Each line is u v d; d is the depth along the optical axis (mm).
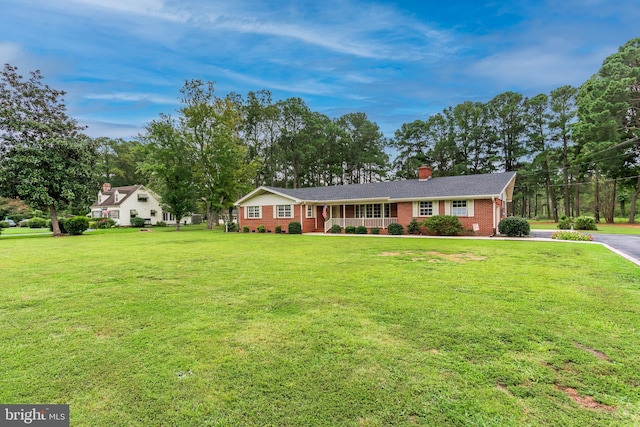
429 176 22547
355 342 3484
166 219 45344
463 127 40438
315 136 42844
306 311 4586
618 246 11781
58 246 14938
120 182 53875
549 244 12727
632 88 24750
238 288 6016
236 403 2447
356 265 8305
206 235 21969
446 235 18188
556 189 38938
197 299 5320
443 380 2709
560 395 2484
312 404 2412
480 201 17766
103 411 2377
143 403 2469
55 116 23781
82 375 2891
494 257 9422
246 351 3318
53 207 23172
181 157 28844
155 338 3703
